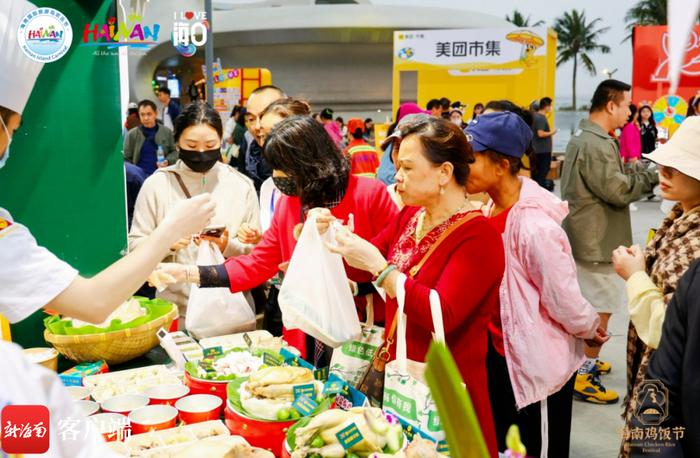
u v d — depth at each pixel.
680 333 1.24
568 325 2.10
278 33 19.67
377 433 1.25
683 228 1.69
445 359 0.49
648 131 7.68
